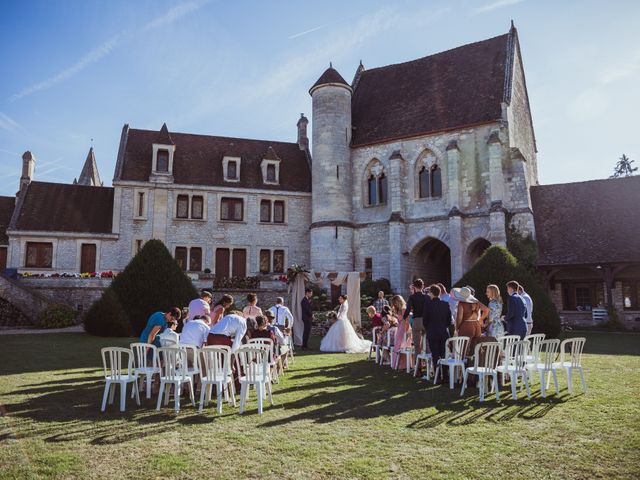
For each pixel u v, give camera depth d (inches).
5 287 835.4
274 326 416.2
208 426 247.8
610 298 934.4
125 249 1136.8
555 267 989.2
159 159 1198.3
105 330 688.4
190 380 296.8
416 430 239.1
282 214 1266.0
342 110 1229.1
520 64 1227.9
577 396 313.1
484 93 1125.1
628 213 995.3
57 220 1128.2
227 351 283.1
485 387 332.2
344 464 192.5
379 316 565.0
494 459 197.6
